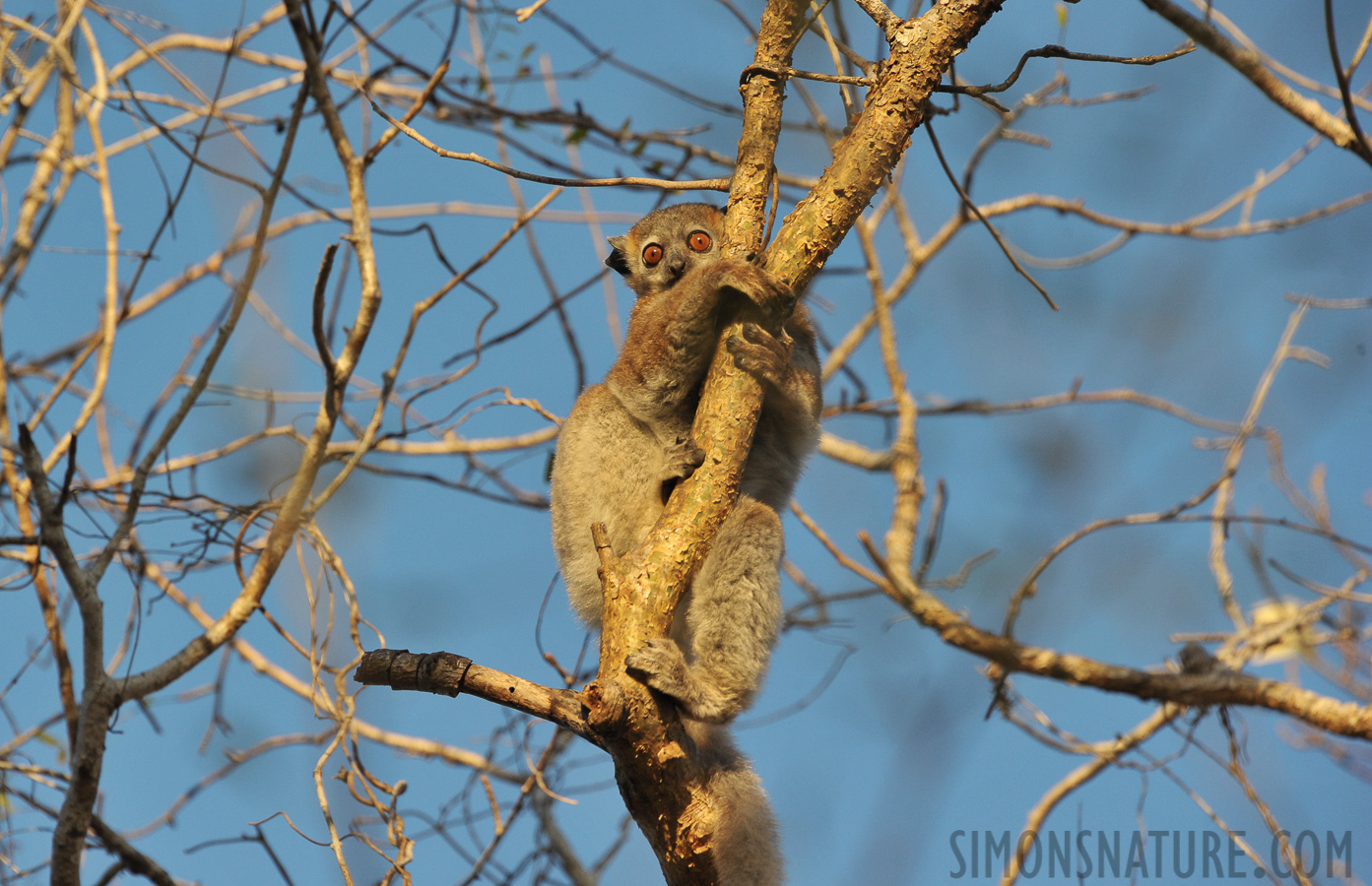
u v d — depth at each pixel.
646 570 7.73
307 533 10.48
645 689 7.48
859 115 8.80
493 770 13.13
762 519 9.64
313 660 9.48
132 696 9.39
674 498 8.07
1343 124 10.17
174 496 10.65
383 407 10.73
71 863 9.16
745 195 8.86
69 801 9.14
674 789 7.63
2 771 10.94
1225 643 12.37
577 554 11.05
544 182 8.48
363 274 10.12
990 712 12.12
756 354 8.29
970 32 8.55
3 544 9.91
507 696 7.70
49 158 11.66
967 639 11.73
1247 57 10.13
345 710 9.84
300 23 9.94
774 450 11.02
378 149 10.52
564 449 11.33
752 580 9.40
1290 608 12.62
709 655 9.23
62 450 10.76
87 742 9.12
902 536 13.66
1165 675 11.50
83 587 9.27
